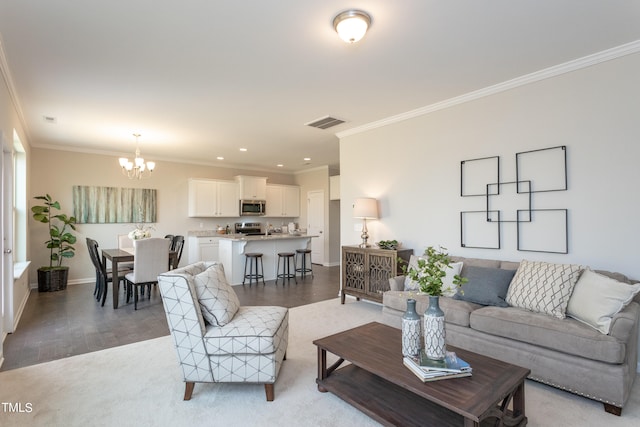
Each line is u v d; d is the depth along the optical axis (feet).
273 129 16.34
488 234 11.57
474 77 10.58
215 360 7.15
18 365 8.87
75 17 7.25
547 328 7.51
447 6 6.97
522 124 10.75
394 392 7.04
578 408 6.89
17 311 12.82
